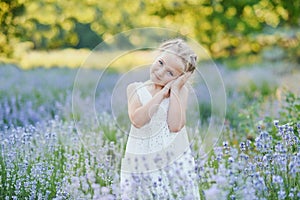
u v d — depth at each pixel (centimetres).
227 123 602
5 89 866
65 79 1013
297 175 352
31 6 1338
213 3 1434
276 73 1095
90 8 1453
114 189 353
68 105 691
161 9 1435
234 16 1441
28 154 454
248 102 771
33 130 496
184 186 335
